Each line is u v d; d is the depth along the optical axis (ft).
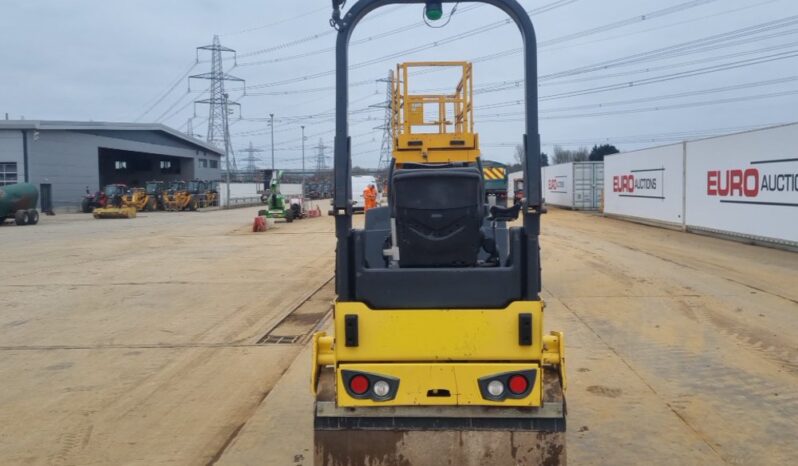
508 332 13.08
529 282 13.23
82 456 17.30
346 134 13.66
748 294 37.40
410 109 39.42
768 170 58.18
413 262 13.93
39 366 25.99
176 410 20.68
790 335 28.40
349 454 13.41
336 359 13.35
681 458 16.46
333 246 71.41
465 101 39.29
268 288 43.55
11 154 159.74
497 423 13.23
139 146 203.00
